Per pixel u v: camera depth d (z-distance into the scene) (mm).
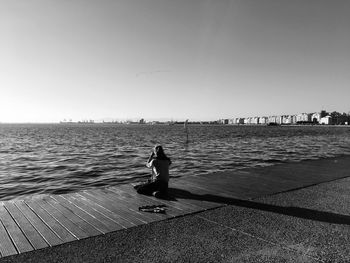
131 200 6008
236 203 5879
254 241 4082
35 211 5281
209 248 3855
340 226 4668
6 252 3727
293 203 5898
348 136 66375
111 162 20188
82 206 5590
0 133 85125
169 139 51594
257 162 19469
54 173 15789
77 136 66125
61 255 3650
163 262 3488
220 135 69375
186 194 6539
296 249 3852
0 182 13516
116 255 3654
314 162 11602
